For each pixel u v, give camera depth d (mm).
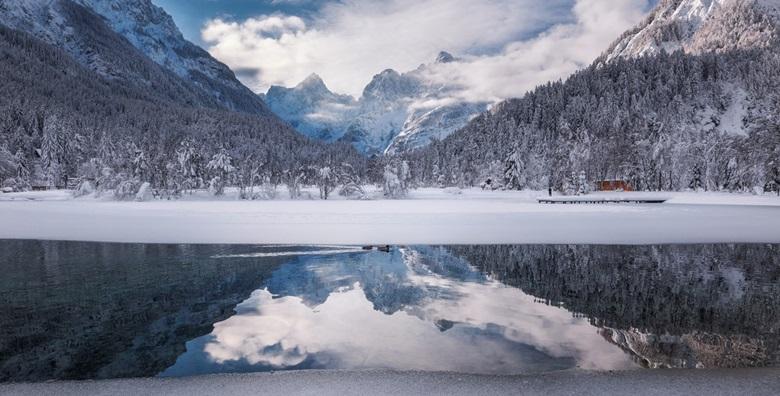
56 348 8336
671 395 5711
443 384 6125
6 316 10344
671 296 11914
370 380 6285
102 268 15766
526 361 7469
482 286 13164
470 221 30391
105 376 7039
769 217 32000
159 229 26812
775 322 9703
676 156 77125
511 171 93125
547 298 11758
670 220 30281
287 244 20922
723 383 6078
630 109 151500
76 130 125875
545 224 28297
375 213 37000
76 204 56031
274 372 6719
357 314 10367
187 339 8734
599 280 13844
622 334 8914
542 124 164250
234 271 15211
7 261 17188
